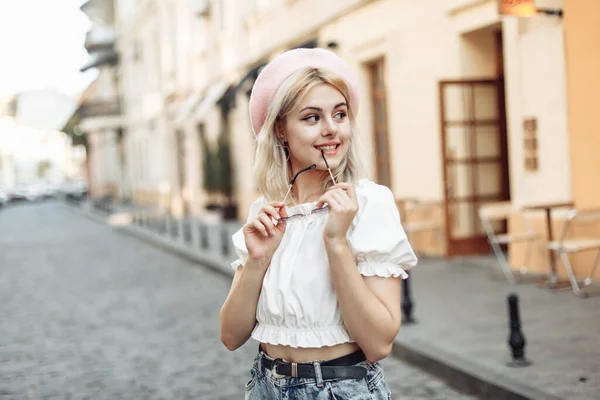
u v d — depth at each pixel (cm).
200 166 2608
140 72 3519
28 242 2094
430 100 1112
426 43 1113
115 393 569
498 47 1056
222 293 1033
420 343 606
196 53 2550
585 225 815
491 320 676
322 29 1498
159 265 1405
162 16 2970
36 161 8325
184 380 598
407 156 1191
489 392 493
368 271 197
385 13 1227
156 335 774
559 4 826
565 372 500
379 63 1310
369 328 191
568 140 827
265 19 1861
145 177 3528
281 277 202
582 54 799
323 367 201
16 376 631
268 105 212
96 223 2783
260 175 217
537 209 775
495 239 873
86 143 5238
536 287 813
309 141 206
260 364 215
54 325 857
